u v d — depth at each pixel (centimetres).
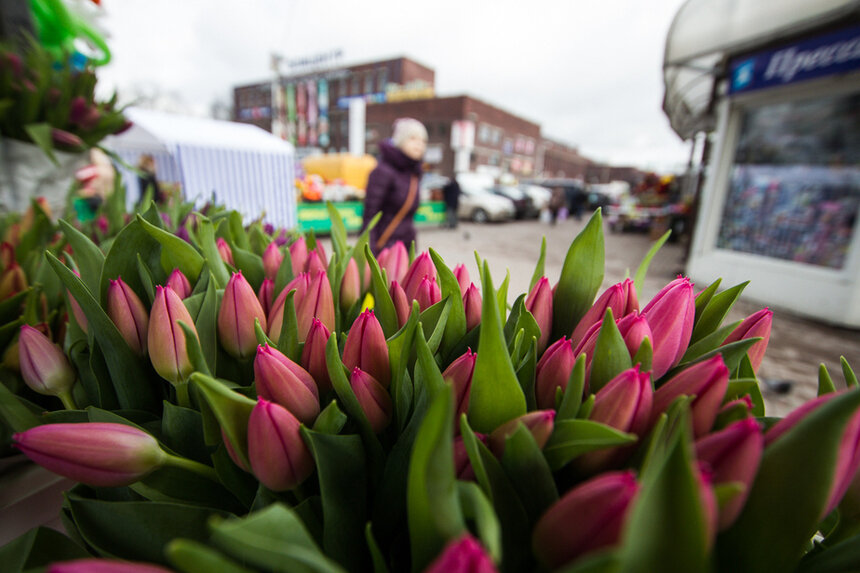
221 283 55
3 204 113
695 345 42
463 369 34
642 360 35
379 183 218
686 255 568
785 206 435
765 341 41
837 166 396
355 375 36
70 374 46
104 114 127
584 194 1281
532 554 28
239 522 21
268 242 76
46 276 66
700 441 27
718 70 462
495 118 3006
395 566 32
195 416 39
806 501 24
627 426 29
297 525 24
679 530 20
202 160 425
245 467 32
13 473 52
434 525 23
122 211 106
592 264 47
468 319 48
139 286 49
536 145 3678
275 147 486
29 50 121
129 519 33
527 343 42
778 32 353
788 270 423
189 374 41
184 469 38
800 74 389
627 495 22
